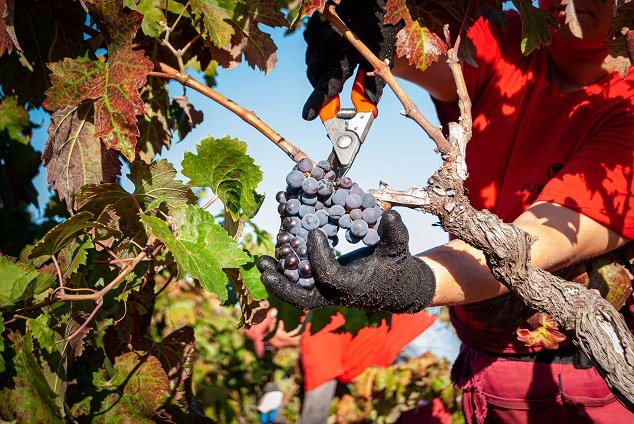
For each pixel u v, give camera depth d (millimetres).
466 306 2400
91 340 2508
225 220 2074
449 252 1861
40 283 1846
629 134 2043
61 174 1960
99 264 2145
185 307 4562
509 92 2381
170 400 2271
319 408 3799
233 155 1913
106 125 1839
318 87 1869
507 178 2344
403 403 3994
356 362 3818
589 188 1966
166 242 1831
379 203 1657
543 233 1896
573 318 1671
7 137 2799
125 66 1846
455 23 1984
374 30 1934
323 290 1625
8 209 2805
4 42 1851
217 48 2170
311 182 1610
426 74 2461
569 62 2268
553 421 2443
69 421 2100
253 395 4688
